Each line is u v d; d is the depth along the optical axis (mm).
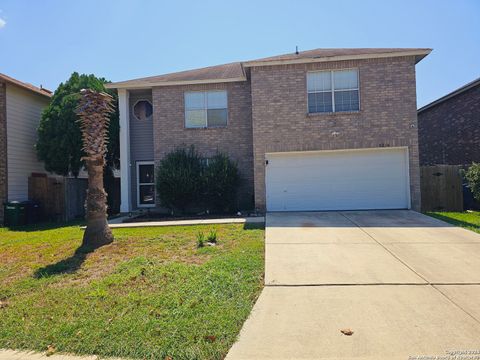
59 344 3371
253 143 12086
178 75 14766
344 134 11656
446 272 5160
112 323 3709
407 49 11453
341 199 11805
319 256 6105
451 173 12117
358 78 11664
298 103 11820
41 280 5215
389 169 11625
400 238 7348
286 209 11930
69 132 13672
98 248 7094
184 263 5785
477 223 9078
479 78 13875
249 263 5672
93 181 7504
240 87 13445
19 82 14320
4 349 3355
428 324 3584
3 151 13266
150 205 14531
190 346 3244
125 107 14078
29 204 12781
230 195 12539
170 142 13648
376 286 4668
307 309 4020
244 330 3555
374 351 3123
